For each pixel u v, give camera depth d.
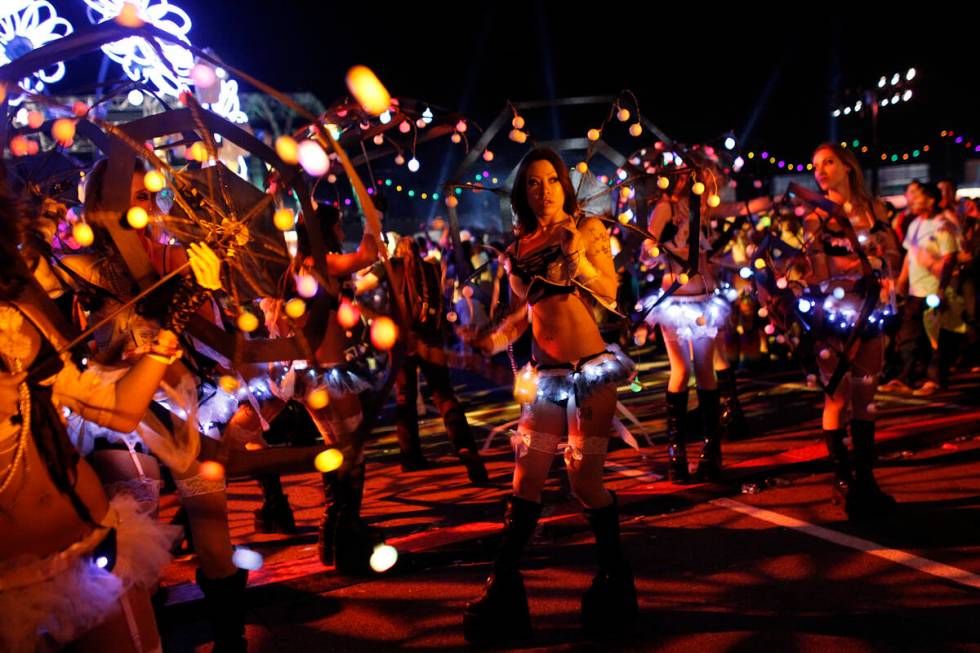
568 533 4.60
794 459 5.61
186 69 4.36
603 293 3.49
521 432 3.47
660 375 10.55
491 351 3.56
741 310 9.82
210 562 3.12
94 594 2.05
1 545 2.01
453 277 8.72
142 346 2.89
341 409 4.21
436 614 3.74
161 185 2.47
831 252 4.71
